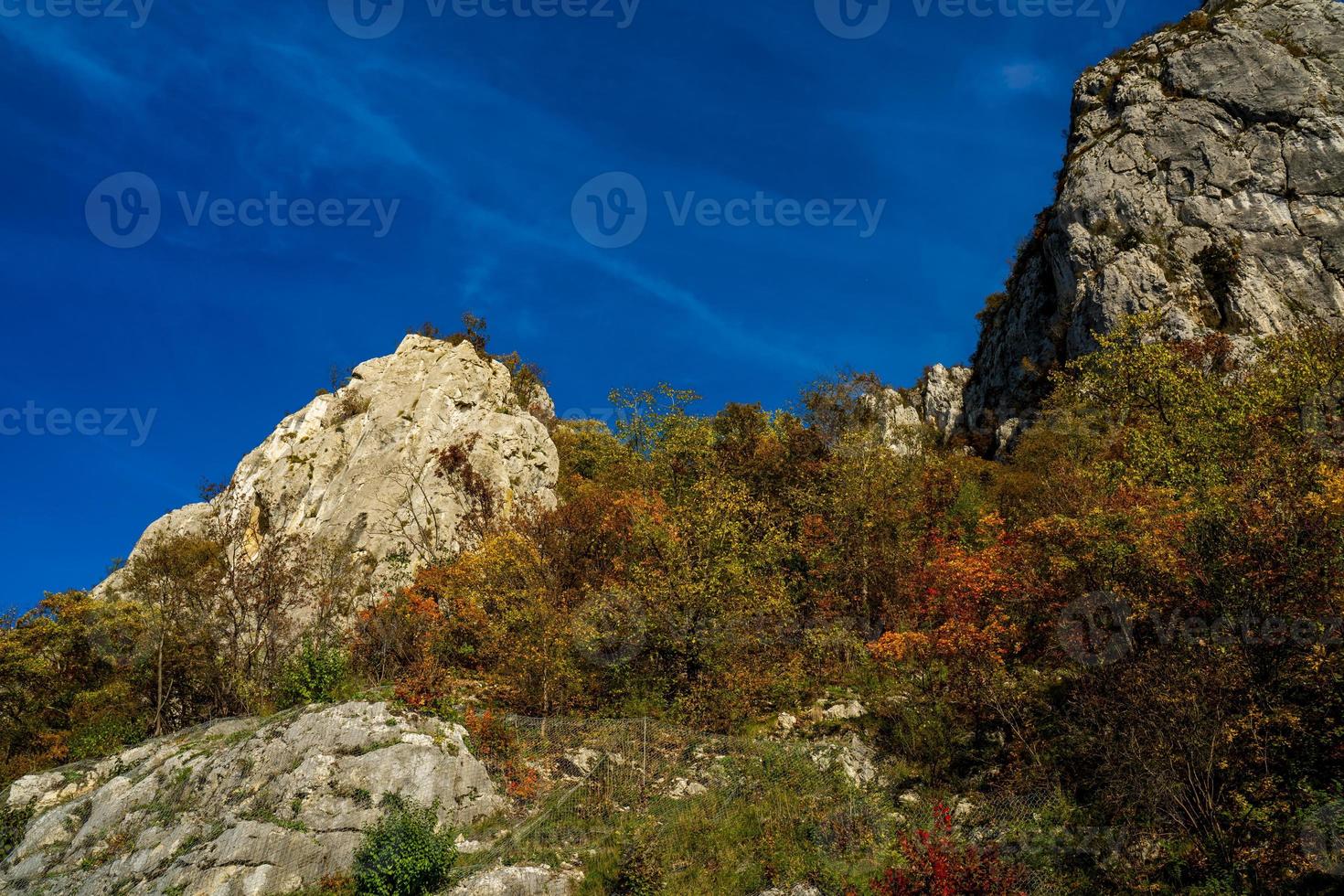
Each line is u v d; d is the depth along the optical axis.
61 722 29.83
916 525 35.47
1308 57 56.56
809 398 45.81
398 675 28.89
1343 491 19.80
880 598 32.22
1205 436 31.36
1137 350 39.19
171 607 31.41
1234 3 62.06
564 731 25.92
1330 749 18.98
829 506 35.94
